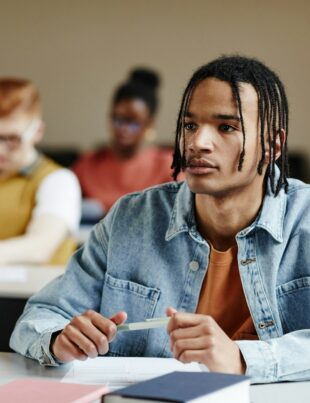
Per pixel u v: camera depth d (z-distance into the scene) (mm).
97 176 5070
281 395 1438
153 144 6277
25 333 1703
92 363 1656
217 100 1578
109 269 1799
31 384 1380
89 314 1568
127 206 1838
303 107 6266
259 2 6238
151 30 6332
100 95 6375
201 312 1732
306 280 1675
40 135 3193
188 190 1753
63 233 3135
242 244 1694
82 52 6367
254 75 1612
